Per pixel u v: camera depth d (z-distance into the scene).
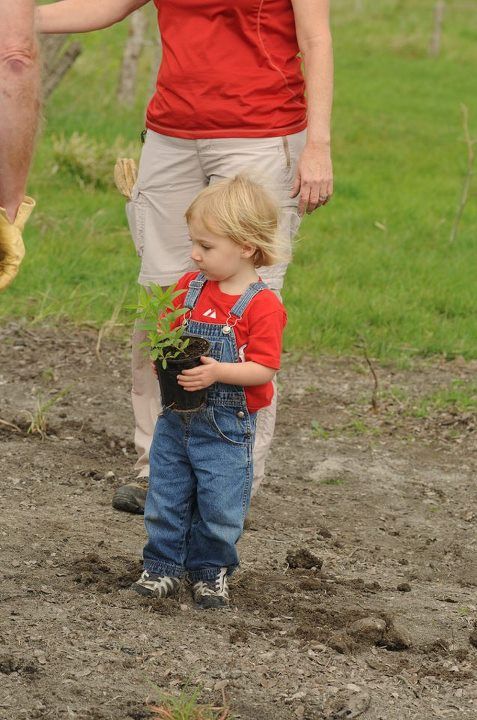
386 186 45.06
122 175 14.09
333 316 25.64
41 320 24.22
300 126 13.41
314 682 10.18
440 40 92.62
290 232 13.69
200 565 11.67
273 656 10.59
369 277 30.16
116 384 20.75
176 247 13.91
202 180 13.65
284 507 15.62
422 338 25.17
